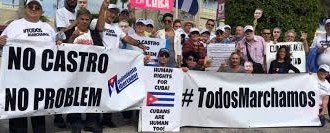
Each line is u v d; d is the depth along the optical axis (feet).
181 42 35.04
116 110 27.25
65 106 25.46
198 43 33.22
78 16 26.37
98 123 27.45
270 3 46.29
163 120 29.19
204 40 35.32
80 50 25.63
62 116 27.71
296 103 33.40
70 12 28.27
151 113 28.89
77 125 26.71
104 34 28.02
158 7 40.50
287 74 33.04
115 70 27.12
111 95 27.07
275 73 33.45
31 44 24.04
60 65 25.03
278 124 32.89
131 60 27.78
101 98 26.68
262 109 32.45
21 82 23.85
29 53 23.99
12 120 24.64
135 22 36.55
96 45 26.84
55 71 24.89
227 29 38.81
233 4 48.21
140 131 28.55
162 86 29.14
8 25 24.30
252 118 32.14
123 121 30.99
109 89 26.96
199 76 30.53
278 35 35.88
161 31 34.22
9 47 23.40
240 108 31.78
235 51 33.91
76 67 25.55
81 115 28.14
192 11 48.70
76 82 25.72
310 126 33.76
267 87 32.50
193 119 30.66
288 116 33.19
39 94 24.41
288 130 32.37
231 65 32.63
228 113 31.45
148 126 28.78
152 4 40.24
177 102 29.66
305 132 32.24
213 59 33.88
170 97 29.40
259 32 46.50
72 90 25.63
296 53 36.27
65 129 27.40
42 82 24.49
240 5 47.60
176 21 37.17
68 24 28.02
